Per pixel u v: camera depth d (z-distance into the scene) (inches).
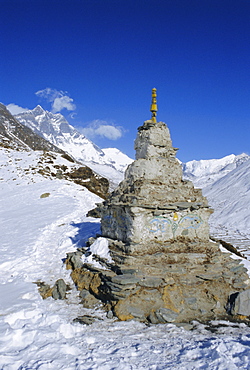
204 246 482.0
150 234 466.6
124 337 333.1
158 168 514.0
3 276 546.6
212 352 282.0
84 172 1822.1
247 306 403.9
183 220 488.1
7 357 265.1
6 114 6033.5
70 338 323.0
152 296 404.5
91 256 509.7
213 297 425.4
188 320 387.5
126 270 418.0
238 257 667.4
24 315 355.3
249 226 2354.8
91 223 853.2
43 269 582.9
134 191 483.8
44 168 1776.6
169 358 285.0
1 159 1913.1
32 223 922.7
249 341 317.7
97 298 442.0
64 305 427.2
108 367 262.8
